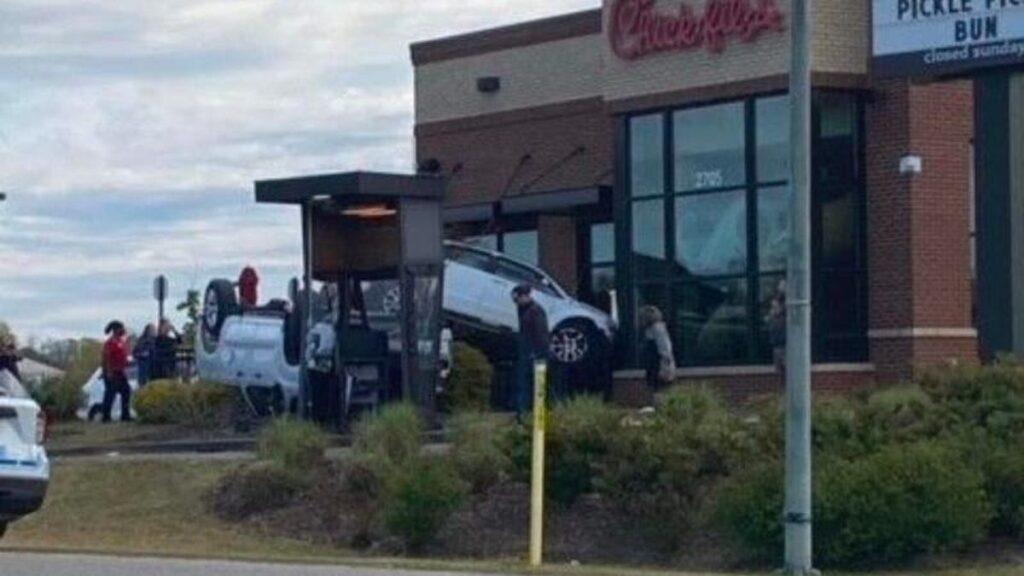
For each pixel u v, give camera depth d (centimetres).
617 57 3612
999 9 2958
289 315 3294
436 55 4384
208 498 2539
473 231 4291
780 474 2130
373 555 2264
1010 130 2934
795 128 1905
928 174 3347
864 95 3375
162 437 3316
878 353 3369
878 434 2241
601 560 2244
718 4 3447
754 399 2709
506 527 2344
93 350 6412
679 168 3538
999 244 2919
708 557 2202
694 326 3509
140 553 2050
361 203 3080
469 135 4309
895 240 3353
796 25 1906
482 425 2509
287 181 3041
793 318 1905
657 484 2275
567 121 4088
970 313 3384
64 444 3250
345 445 2798
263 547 2331
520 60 4200
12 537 2344
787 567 1917
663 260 3559
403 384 3033
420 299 3036
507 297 3509
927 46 3042
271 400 3441
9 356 3428
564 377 3456
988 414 2280
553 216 4103
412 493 2317
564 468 2345
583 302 3844
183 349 4475
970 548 2127
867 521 2080
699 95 3478
